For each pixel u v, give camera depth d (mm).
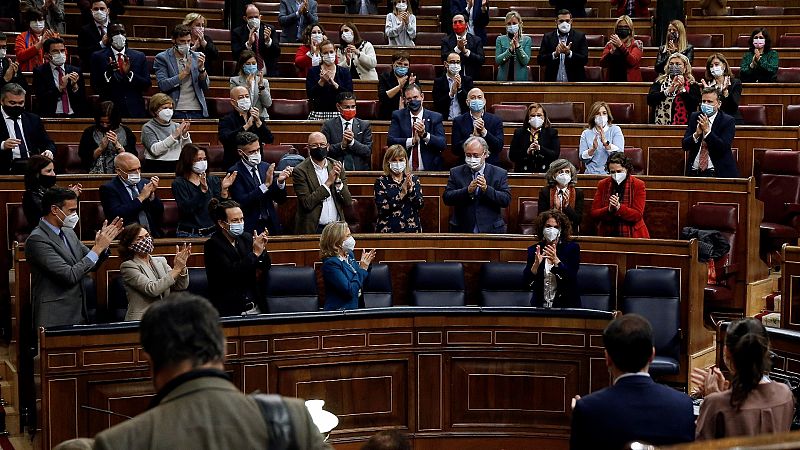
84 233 12797
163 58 15367
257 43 17141
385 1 21969
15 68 15117
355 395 9852
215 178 12273
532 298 11141
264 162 13414
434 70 17828
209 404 3463
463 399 9992
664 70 16156
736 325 6074
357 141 14062
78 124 14555
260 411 3508
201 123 14898
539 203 12773
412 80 15688
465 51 17281
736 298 13312
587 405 5438
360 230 13594
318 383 9750
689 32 21234
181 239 11555
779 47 19797
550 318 9836
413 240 12391
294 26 18953
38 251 10156
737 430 6000
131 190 11938
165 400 3492
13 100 13234
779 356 8781
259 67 17062
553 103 16625
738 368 6004
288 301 11383
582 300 11883
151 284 9938
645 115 16844
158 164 13555
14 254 11070
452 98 16016
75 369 9148
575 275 10953
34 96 16031
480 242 12406
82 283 10445
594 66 18750
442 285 12086
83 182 12758
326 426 7766
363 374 9867
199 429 3424
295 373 9688
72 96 15312
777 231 14117
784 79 17828
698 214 13438
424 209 13781
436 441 9984
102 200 11852
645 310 11570
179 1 21828
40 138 13523
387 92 15734
